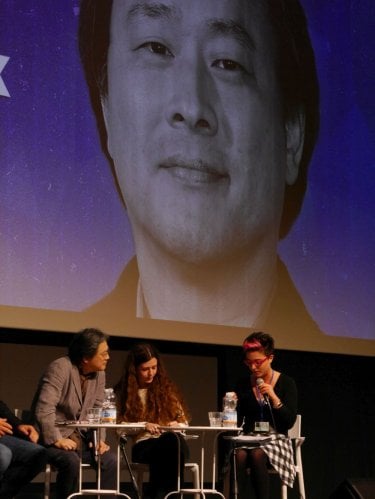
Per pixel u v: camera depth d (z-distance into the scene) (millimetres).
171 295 9250
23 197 8492
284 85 10078
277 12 10094
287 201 10039
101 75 9008
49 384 7074
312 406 10562
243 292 9680
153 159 9211
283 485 7457
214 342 9453
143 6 9273
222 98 9602
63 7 8859
